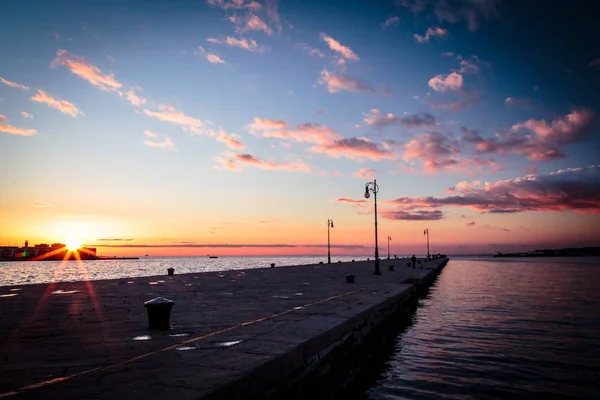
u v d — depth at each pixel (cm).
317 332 732
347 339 867
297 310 1045
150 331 738
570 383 812
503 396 738
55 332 725
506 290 3080
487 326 1503
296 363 603
